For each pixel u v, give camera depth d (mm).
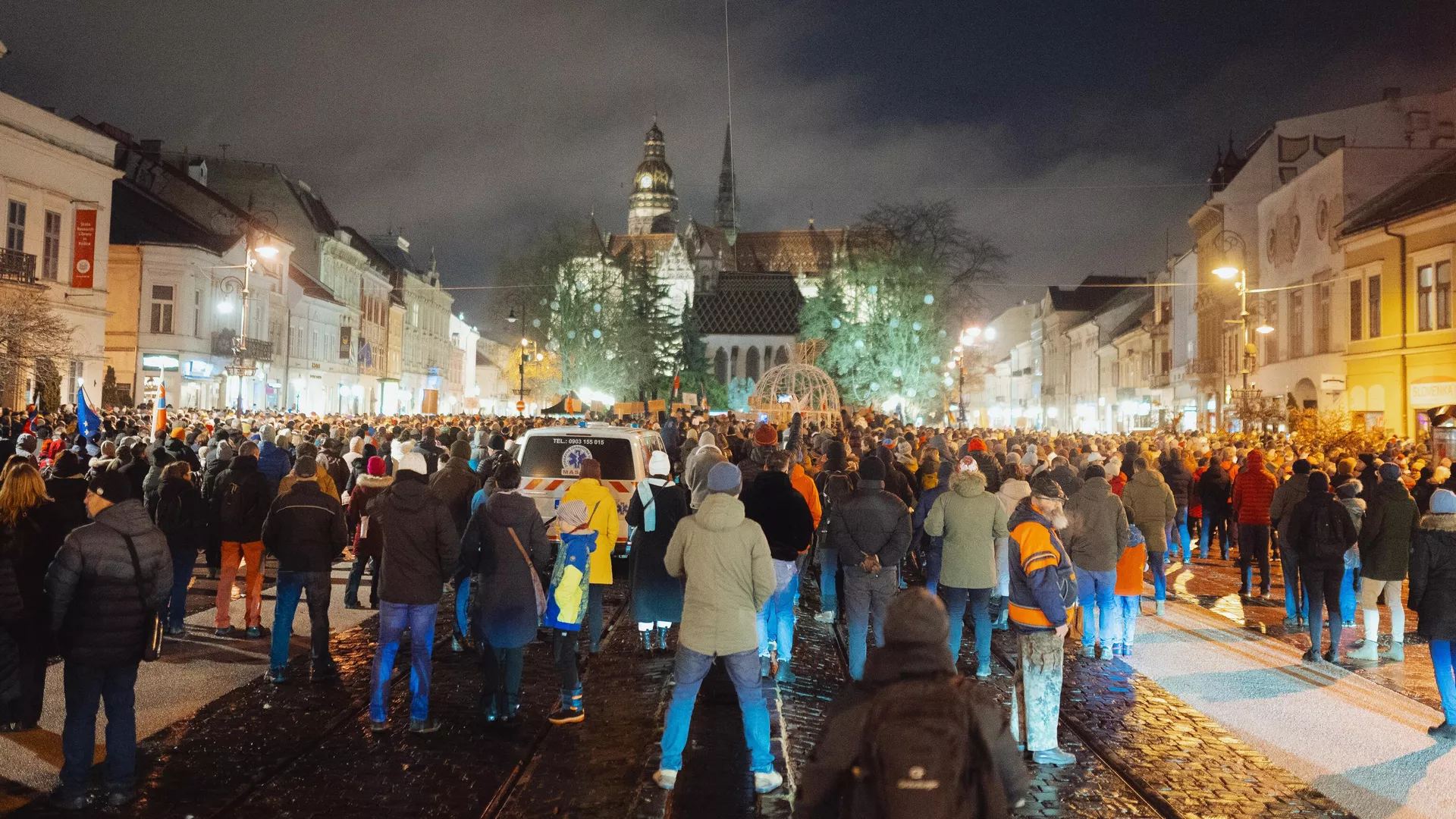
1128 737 8484
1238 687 10195
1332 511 11242
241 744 7816
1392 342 36562
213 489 12719
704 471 10898
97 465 11883
